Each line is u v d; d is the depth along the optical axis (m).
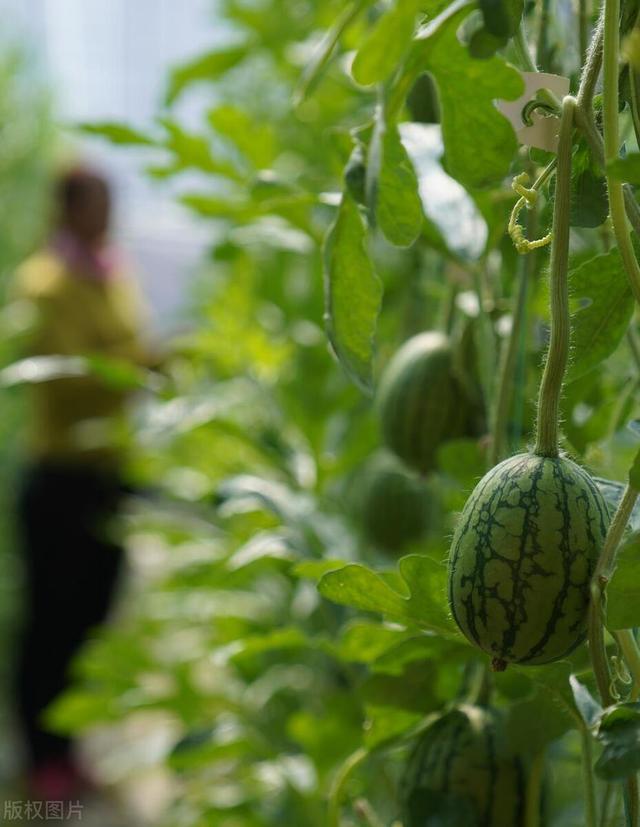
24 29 6.95
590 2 1.42
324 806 2.47
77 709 2.93
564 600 1.07
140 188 10.06
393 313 2.91
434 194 1.78
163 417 2.72
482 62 1.24
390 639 1.56
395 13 1.02
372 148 1.15
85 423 5.21
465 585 1.10
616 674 1.28
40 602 5.44
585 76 1.08
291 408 2.97
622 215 1.08
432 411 2.00
